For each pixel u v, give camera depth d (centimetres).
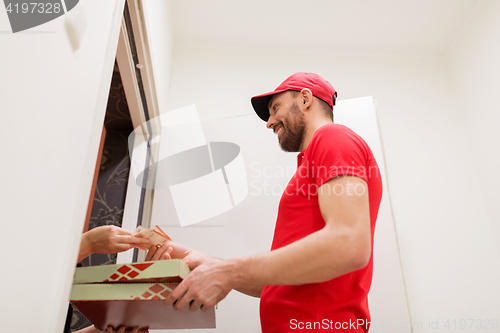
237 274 78
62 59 70
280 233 94
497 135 214
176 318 88
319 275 74
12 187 52
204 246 182
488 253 202
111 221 173
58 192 69
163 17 214
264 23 262
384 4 247
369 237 75
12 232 52
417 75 266
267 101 130
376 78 264
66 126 72
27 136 56
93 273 78
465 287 193
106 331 99
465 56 253
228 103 247
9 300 52
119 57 162
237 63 266
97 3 90
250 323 165
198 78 257
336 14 255
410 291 192
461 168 229
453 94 259
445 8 249
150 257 104
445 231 208
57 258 69
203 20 261
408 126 244
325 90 117
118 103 185
